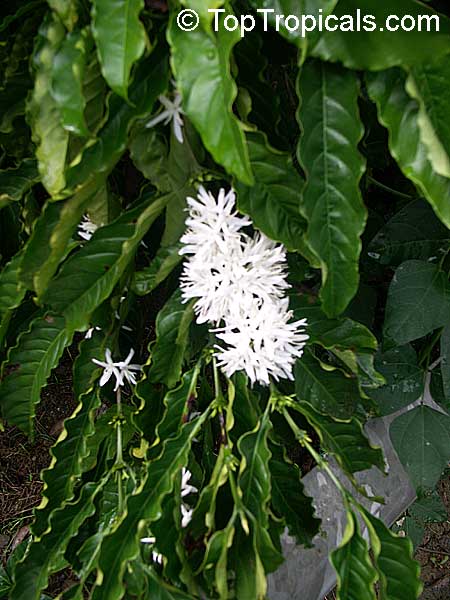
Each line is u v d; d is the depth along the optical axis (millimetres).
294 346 403
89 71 324
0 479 916
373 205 565
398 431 486
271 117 367
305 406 406
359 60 295
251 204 345
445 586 926
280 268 374
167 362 415
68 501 440
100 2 277
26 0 402
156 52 328
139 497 378
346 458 419
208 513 364
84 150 317
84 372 461
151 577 380
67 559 453
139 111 323
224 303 369
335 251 323
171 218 382
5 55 409
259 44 343
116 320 452
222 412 408
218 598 386
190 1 261
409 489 550
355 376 416
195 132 360
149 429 443
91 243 364
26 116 368
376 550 359
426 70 301
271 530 396
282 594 516
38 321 443
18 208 487
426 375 499
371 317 509
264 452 376
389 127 304
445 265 472
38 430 915
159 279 395
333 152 317
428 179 301
